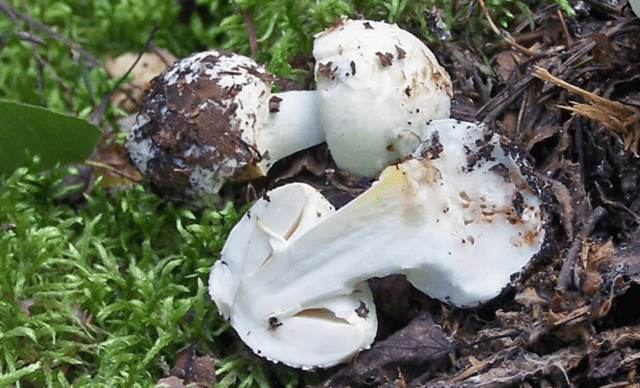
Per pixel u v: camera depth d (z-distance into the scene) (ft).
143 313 1.96
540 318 1.87
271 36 2.22
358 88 1.93
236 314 1.90
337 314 1.87
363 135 1.94
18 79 2.40
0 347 1.91
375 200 1.85
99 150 2.24
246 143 1.96
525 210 1.90
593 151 1.99
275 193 1.92
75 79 2.42
